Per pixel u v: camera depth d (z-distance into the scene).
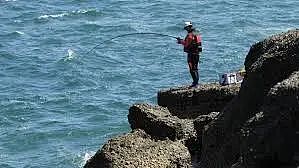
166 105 30.14
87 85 78.81
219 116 22.25
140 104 27.11
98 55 90.75
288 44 20.84
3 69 86.50
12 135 63.50
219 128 21.69
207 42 91.44
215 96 28.98
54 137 62.50
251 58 23.83
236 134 19.83
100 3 120.50
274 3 113.81
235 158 19.47
